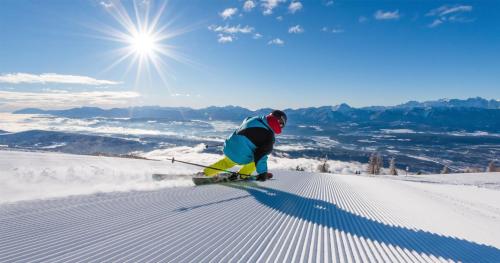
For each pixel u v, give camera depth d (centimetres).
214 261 286
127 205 508
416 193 1342
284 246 349
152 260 277
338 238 404
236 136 781
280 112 775
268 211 530
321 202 691
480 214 933
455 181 3459
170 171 1052
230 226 416
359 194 975
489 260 383
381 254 353
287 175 1409
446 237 489
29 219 399
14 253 279
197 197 613
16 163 948
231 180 857
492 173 4884
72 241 321
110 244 316
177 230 380
